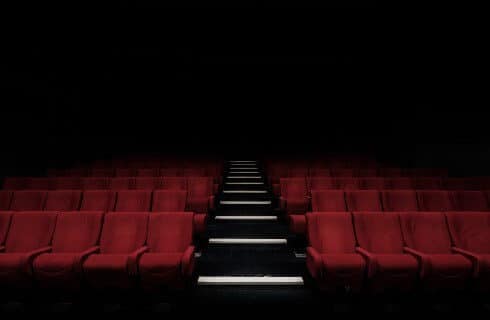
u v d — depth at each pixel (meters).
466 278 1.46
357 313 1.47
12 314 1.45
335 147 4.93
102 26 3.55
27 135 3.16
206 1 3.39
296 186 2.72
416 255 1.53
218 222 2.53
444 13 3.20
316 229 1.77
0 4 2.77
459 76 3.34
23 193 2.23
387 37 3.64
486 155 3.14
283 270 1.80
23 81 3.09
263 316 1.46
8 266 1.44
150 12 3.46
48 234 1.77
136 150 4.88
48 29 3.25
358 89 4.62
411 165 3.91
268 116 5.13
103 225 1.79
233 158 5.19
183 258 1.48
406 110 3.97
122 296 1.53
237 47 4.01
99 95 4.37
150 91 4.81
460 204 2.23
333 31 3.72
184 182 2.75
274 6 3.40
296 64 4.09
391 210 2.21
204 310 1.49
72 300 1.52
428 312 1.47
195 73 4.51
